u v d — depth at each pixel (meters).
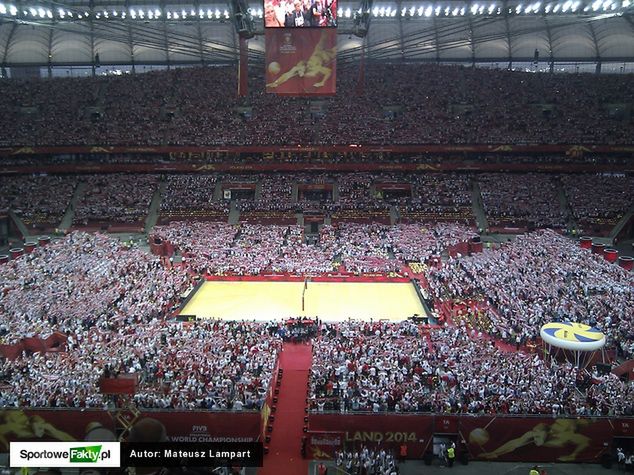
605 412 33.47
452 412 33.72
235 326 47.81
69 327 47.69
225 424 33.62
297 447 34.12
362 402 35.00
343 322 49.12
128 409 33.75
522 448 33.09
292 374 42.53
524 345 46.00
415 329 47.62
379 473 31.06
